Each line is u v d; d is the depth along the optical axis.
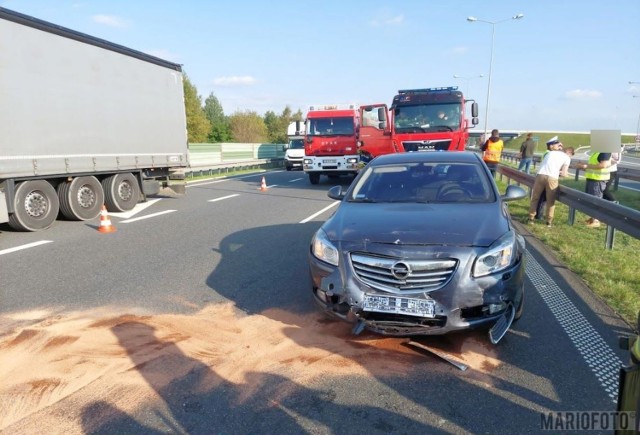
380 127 13.86
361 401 2.82
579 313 4.19
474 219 3.80
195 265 5.92
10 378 3.11
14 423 2.62
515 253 3.51
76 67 9.09
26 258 6.33
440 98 13.51
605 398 2.84
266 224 8.82
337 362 3.30
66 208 9.22
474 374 3.13
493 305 3.33
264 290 4.91
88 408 2.76
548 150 8.56
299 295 4.73
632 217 5.51
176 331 3.85
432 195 4.57
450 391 2.93
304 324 3.98
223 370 3.20
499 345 3.55
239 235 7.79
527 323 3.98
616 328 3.86
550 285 4.98
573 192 7.58
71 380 3.07
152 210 10.91
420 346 3.50
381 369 3.20
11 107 7.68
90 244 7.19
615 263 5.76
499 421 2.62
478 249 3.34
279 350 3.49
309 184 17.92
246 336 3.75
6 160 7.60
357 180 5.11
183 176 13.34
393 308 3.30
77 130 9.15
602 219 6.40
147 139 11.50
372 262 3.40
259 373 3.16
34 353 3.46
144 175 11.76
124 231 8.26
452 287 3.24
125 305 4.50
